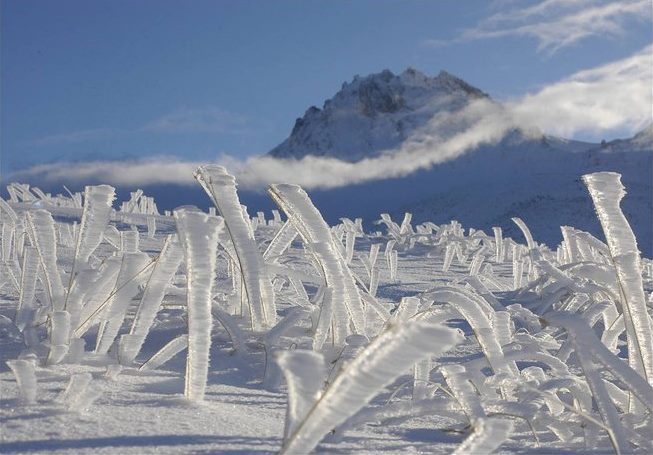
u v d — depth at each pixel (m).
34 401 1.81
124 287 2.41
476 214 85.62
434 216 92.50
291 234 3.14
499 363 2.12
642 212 64.50
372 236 9.95
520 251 7.09
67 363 2.26
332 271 2.51
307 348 2.59
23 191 9.20
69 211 8.78
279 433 1.71
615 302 2.76
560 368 2.23
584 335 1.83
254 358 2.55
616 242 2.07
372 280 4.22
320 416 1.22
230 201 2.54
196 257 1.90
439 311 2.29
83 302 2.51
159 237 7.79
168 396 1.96
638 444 1.85
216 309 2.60
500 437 1.42
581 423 1.89
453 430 1.86
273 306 2.71
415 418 2.04
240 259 2.61
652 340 2.03
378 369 1.17
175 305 2.81
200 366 1.91
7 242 4.43
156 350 2.56
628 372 1.80
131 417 1.74
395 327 1.15
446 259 6.51
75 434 1.59
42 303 3.19
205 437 1.62
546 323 1.88
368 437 1.79
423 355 1.14
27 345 2.40
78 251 2.57
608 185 2.09
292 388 1.30
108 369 2.12
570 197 72.31
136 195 10.43
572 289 3.75
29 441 1.54
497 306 3.67
